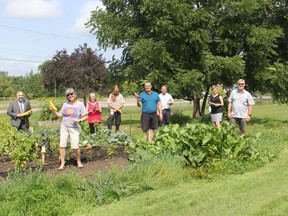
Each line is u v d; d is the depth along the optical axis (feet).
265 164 33.78
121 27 82.38
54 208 21.21
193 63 77.61
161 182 27.30
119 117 51.31
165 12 72.33
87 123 50.06
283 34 78.07
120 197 24.57
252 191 25.48
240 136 33.50
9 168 29.78
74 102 30.99
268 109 139.74
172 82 73.67
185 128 32.76
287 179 28.27
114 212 22.07
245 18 78.74
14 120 43.21
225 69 75.41
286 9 80.64
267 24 81.30
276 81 79.15
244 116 43.68
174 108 141.59
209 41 76.18
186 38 75.00
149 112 43.11
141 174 27.35
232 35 78.33
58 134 37.76
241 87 43.50
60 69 126.00
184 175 28.94
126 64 87.25
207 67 75.41
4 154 32.63
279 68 79.77
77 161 30.91
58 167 30.81
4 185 22.65
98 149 35.94
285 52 86.89
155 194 25.43
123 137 37.86
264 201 23.18
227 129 33.24
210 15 74.43
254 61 80.02
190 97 84.23
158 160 29.89
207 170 30.17
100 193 24.08
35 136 34.71
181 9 72.28
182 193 25.54
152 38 77.46
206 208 22.35
